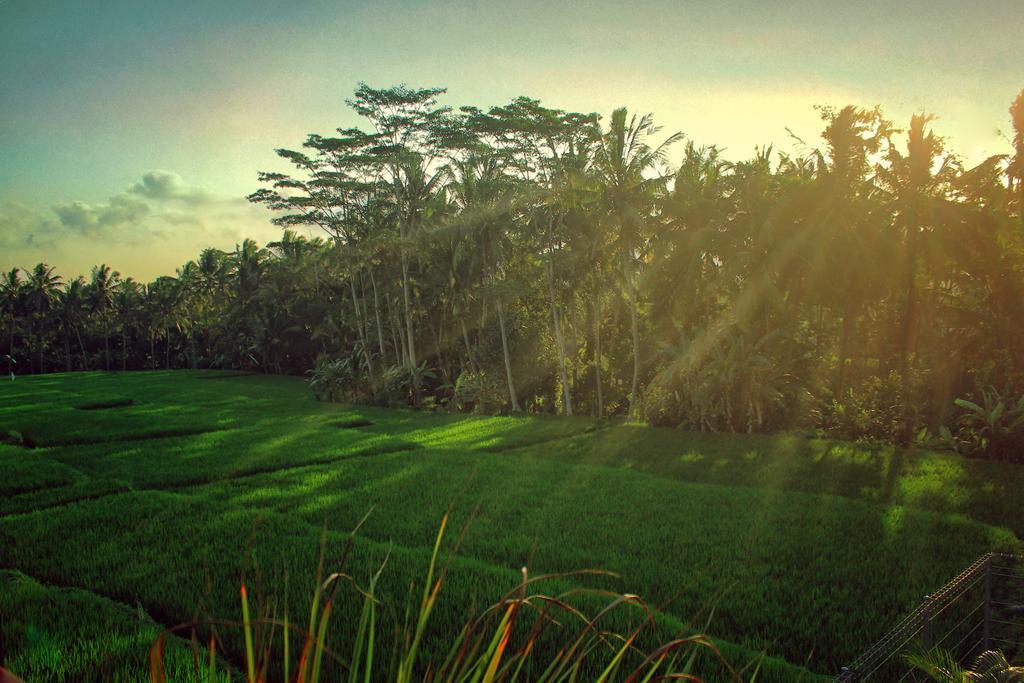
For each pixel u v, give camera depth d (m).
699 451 22.31
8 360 79.06
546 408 39.53
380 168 43.69
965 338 26.12
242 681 6.19
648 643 7.04
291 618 7.75
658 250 32.53
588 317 39.50
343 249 46.56
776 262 27.03
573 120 34.44
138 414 34.09
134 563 10.02
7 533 11.89
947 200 25.91
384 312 50.84
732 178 32.06
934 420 24.56
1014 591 7.89
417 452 21.97
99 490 15.65
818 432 25.23
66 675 6.26
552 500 14.77
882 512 13.48
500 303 37.06
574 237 33.94
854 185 27.52
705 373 26.72
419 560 10.05
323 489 16.12
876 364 28.55
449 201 42.81
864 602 8.55
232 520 12.75
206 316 84.81
